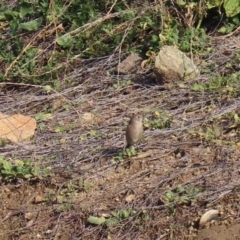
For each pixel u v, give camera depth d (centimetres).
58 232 977
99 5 1450
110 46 1393
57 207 1009
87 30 1405
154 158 1057
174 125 1127
